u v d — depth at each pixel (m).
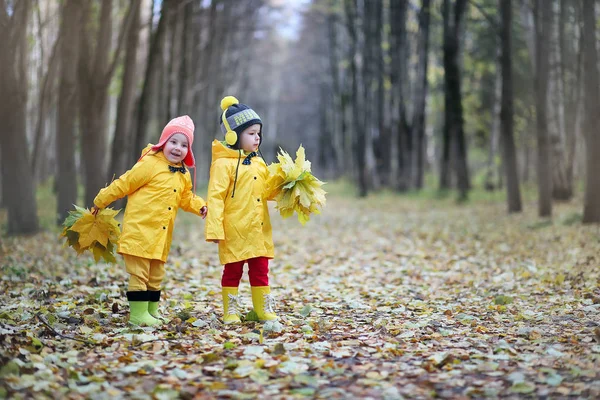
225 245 5.70
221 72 32.69
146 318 5.52
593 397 3.48
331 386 3.89
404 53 31.97
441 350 4.67
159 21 15.58
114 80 22.83
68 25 14.38
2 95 12.40
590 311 5.87
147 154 5.73
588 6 12.24
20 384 3.67
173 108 24.97
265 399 3.63
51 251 10.48
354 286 8.04
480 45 27.08
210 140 36.81
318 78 53.97
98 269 8.73
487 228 14.41
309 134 77.69
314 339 5.04
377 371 4.17
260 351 4.59
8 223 12.80
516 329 5.29
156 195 5.61
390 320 5.81
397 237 13.95
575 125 20.22
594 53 12.28
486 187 28.17
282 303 6.80
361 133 32.50
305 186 5.88
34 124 27.73
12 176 12.67
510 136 17.72
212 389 3.78
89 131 14.80
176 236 13.62
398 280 8.46
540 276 8.05
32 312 5.74
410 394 3.69
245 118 5.79
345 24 34.72
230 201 5.71
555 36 19.17
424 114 30.95
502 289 7.41
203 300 6.87
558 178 20.02
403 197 28.72
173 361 4.38
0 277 7.63
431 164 50.84
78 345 4.68
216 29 29.44
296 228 16.86
